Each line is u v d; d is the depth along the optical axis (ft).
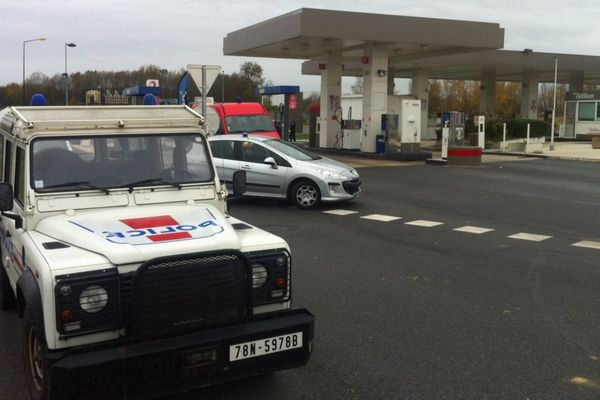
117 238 11.93
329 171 40.04
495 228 33.17
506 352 15.71
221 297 11.70
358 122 85.40
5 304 18.94
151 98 17.57
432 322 17.95
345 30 71.82
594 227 33.40
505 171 64.90
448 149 71.05
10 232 15.52
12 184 15.07
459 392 13.42
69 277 10.75
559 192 48.24
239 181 16.83
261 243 12.70
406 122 76.23
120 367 10.52
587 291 21.20
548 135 130.82
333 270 24.02
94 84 207.82
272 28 79.00
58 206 13.43
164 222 13.01
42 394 11.41
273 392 13.42
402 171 64.13
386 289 21.38
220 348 11.36
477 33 77.20
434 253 27.12
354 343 16.28
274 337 11.85
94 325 10.94
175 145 14.97
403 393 13.38
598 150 97.40
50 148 13.78
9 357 15.42
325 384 13.83
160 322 11.19
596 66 135.85
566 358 15.35
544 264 25.05
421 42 75.05
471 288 21.53
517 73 154.81
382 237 30.78
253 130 62.13
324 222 35.19
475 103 228.02
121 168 14.34
